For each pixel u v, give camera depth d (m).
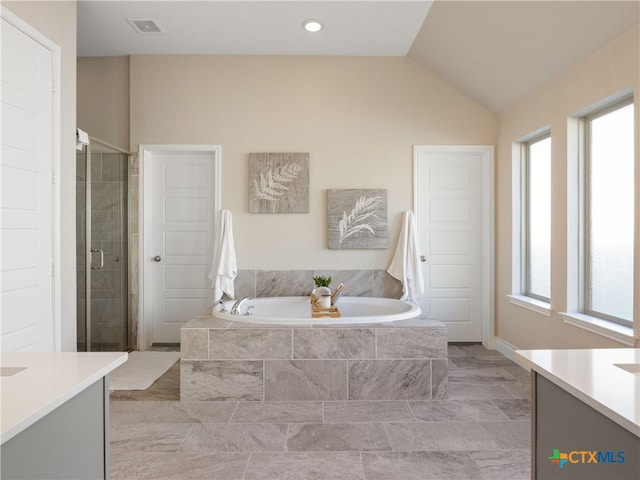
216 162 3.98
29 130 2.35
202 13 3.24
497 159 4.03
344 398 2.77
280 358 2.77
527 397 2.82
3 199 2.16
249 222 4.01
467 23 3.04
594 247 2.79
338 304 3.90
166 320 4.14
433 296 4.19
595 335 2.58
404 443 2.20
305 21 3.36
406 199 4.04
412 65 4.04
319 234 4.02
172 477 1.89
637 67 2.23
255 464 1.99
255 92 4.00
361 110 4.03
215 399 2.76
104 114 4.04
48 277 2.51
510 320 3.77
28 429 0.90
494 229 4.06
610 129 2.63
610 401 0.95
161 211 4.13
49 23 2.52
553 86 3.05
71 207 2.74
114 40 3.70
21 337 2.29
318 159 4.02
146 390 2.96
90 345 3.48
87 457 1.12
